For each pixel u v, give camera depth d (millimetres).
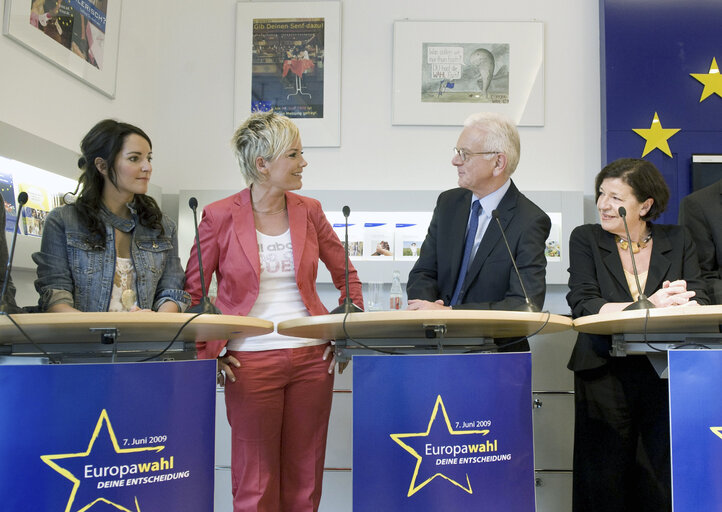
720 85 3711
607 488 2400
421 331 2025
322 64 3936
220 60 3984
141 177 2186
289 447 2162
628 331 2125
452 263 2494
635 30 3771
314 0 3973
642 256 2502
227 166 3920
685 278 2439
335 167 3900
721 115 3705
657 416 2373
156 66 3973
